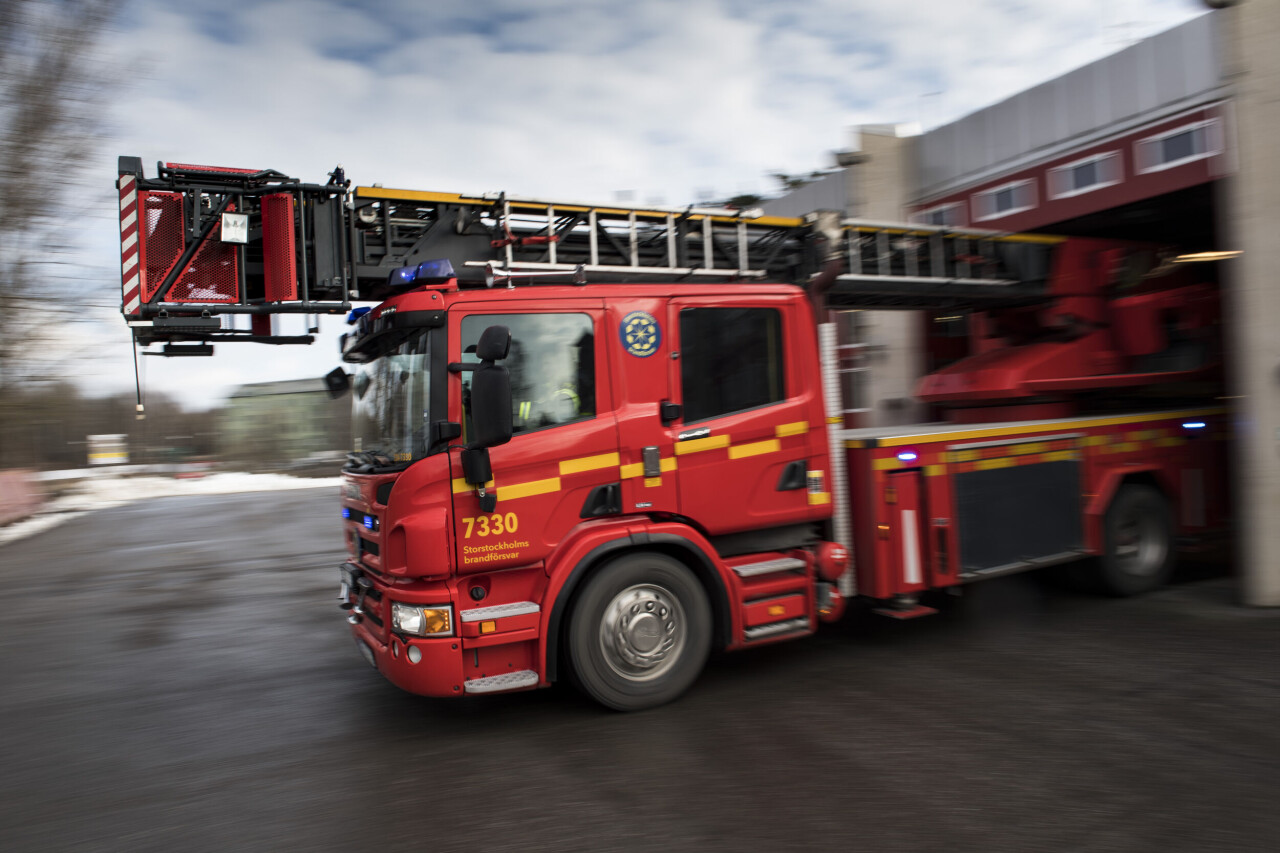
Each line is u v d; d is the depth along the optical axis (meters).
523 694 4.96
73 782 3.94
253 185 4.95
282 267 4.92
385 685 5.32
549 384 4.45
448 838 3.23
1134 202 9.09
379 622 4.57
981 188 10.87
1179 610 6.34
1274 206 6.07
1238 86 6.10
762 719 4.38
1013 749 3.88
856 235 7.28
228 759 4.16
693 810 3.38
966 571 5.68
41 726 4.80
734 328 4.97
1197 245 10.62
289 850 3.18
